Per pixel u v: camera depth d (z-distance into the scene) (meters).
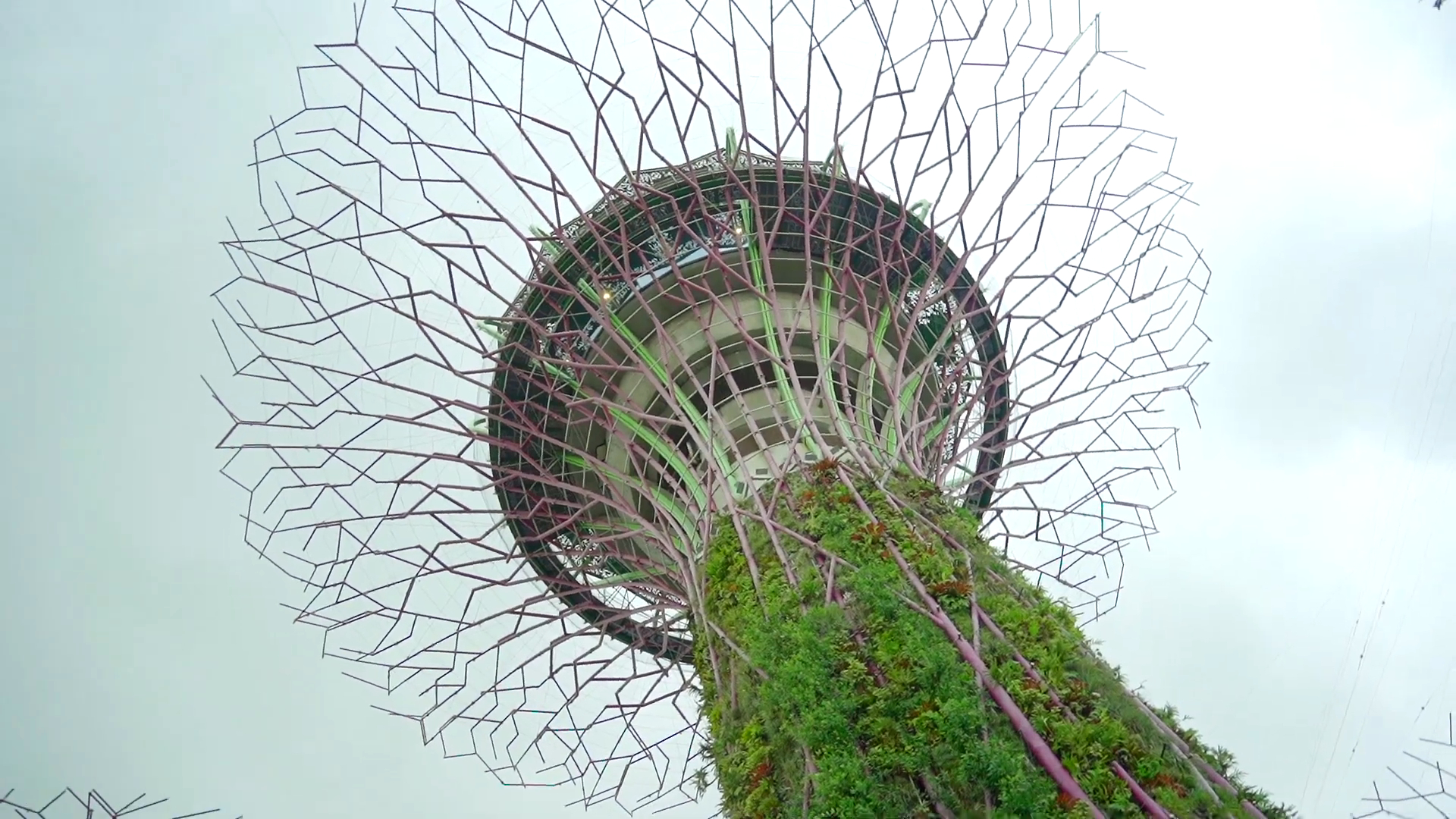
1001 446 28.11
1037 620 17.52
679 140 23.92
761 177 28.14
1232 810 14.84
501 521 28.67
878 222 25.31
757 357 26.61
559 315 28.27
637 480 26.77
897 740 15.51
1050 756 14.90
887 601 17.77
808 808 15.84
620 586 29.41
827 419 25.56
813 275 28.98
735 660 20.00
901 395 26.97
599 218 27.83
